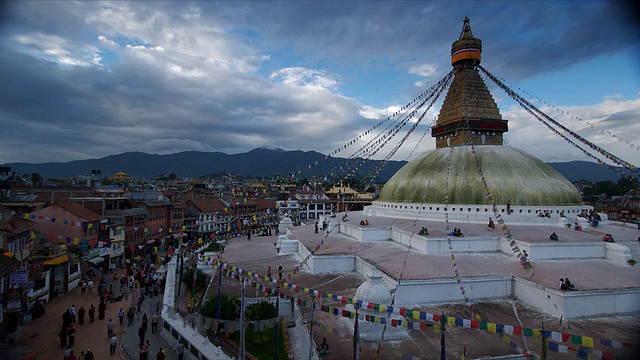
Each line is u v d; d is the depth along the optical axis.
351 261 25.30
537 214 29.34
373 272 16.47
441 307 19.08
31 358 16.44
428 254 24.42
